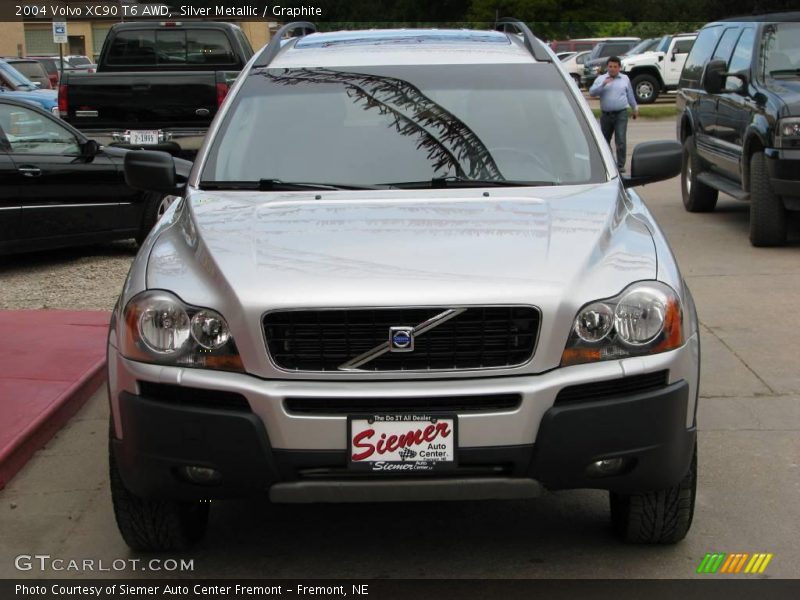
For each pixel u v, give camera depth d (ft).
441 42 17.94
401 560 13.14
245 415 11.04
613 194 13.98
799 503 14.62
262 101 16.01
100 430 18.33
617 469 11.52
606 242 12.32
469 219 12.87
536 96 15.94
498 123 15.48
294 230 12.62
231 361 11.27
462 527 14.08
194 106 39.83
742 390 19.62
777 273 29.14
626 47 122.42
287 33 19.29
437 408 11.11
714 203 40.14
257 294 11.22
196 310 11.38
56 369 20.44
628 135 71.97
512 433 11.05
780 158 30.50
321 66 16.75
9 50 156.35
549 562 12.95
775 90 31.71
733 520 14.08
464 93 15.99
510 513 14.48
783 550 13.17
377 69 16.58
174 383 11.27
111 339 12.25
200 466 11.25
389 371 11.16
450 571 12.78
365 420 11.02
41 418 17.57
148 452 11.41
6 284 29.78
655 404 11.28
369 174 14.71
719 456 16.43
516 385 11.05
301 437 11.04
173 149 38.47
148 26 47.70
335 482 11.12
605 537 13.64
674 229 36.81
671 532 12.84
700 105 38.58
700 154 38.73
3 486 15.79
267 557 13.30
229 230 12.68
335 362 11.22
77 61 127.65
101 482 15.96
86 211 31.73
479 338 11.21
